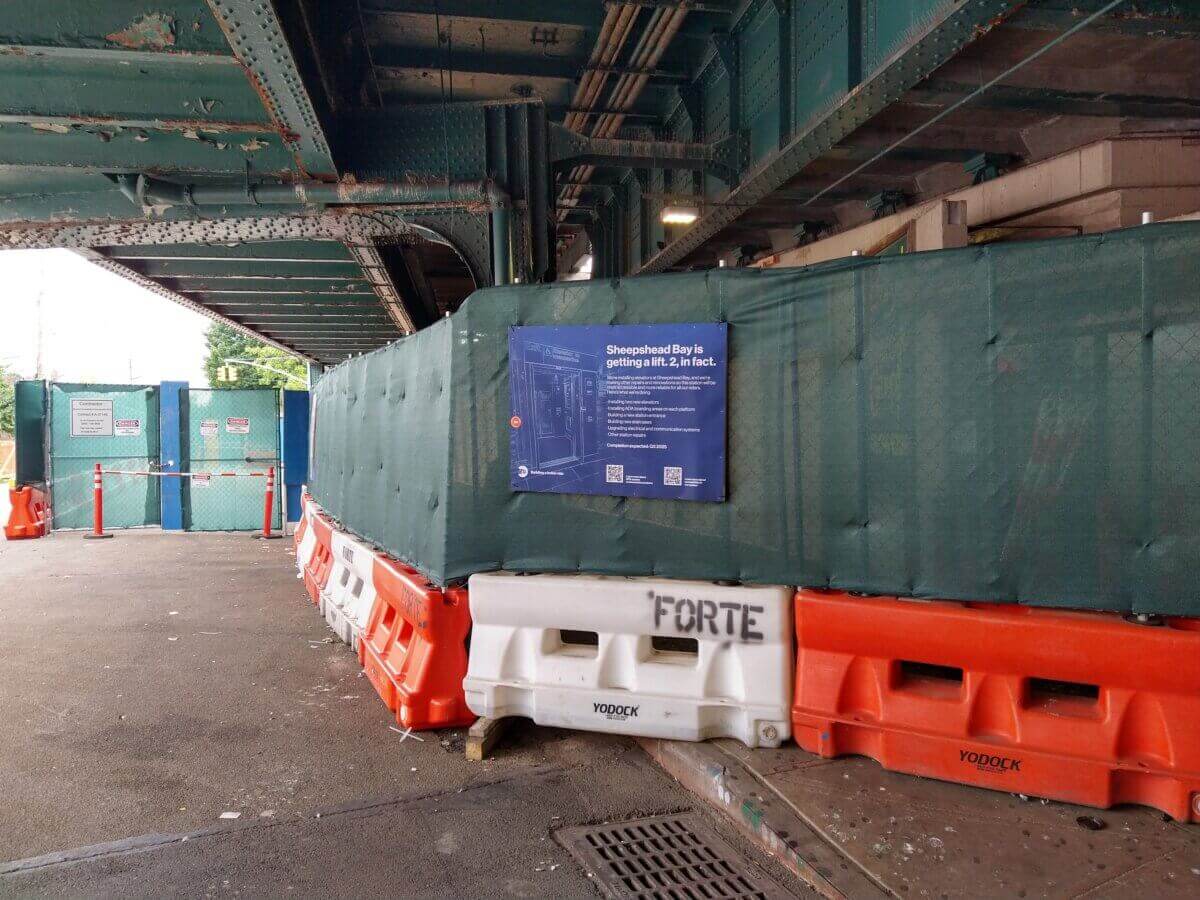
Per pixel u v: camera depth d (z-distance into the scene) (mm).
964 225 7148
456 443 4578
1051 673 3426
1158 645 3232
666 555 4219
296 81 5320
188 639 6953
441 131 7277
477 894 2971
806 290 3916
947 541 3660
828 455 3891
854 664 3838
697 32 8172
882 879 2820
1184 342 3242
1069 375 3432
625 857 3221
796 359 3943
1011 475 3539
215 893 2977
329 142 6516
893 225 8680
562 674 4312
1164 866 2865
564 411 4363
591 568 4355
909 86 5387
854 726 3760
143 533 14820
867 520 3816
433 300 16031
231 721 4895
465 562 4559
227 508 15352
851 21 5914
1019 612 3527
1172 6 5176
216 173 6883
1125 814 3264
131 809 3693
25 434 14812
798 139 6598
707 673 4078
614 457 4281
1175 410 3268
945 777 3561
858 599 3785
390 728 4758
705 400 4102
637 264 12266
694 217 9586
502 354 4496
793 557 3967
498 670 4402
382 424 6129
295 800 3787
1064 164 7332
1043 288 3463
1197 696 3207
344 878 3084
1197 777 3139
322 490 9359
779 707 3938
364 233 7727
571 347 4336
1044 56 6047
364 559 6219
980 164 8070
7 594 8961
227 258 10250
